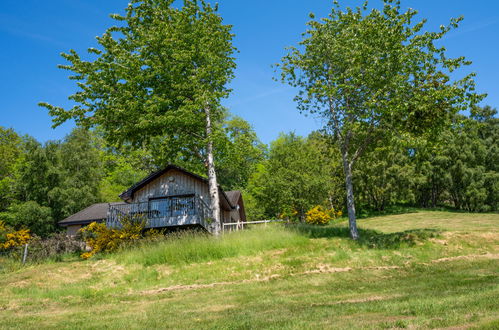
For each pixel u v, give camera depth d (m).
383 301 7.89
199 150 24.25
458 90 16.59
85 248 23.06
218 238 18.58
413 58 17.62
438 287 9.68
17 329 7.54
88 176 39.47
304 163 36.78
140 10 22.02
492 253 15.50
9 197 37.53
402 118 18.38
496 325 4.62
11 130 50.66
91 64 19.83
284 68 20.95
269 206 37.28
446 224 30.30
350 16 19.47
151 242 19.44
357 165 43.47
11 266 18.59
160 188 26.62
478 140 45.31
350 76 18.86
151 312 8.85
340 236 19.78
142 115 19.94
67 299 12.11
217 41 22.69
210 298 10.59
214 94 20.95
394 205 49.62
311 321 6.16
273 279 13.27
